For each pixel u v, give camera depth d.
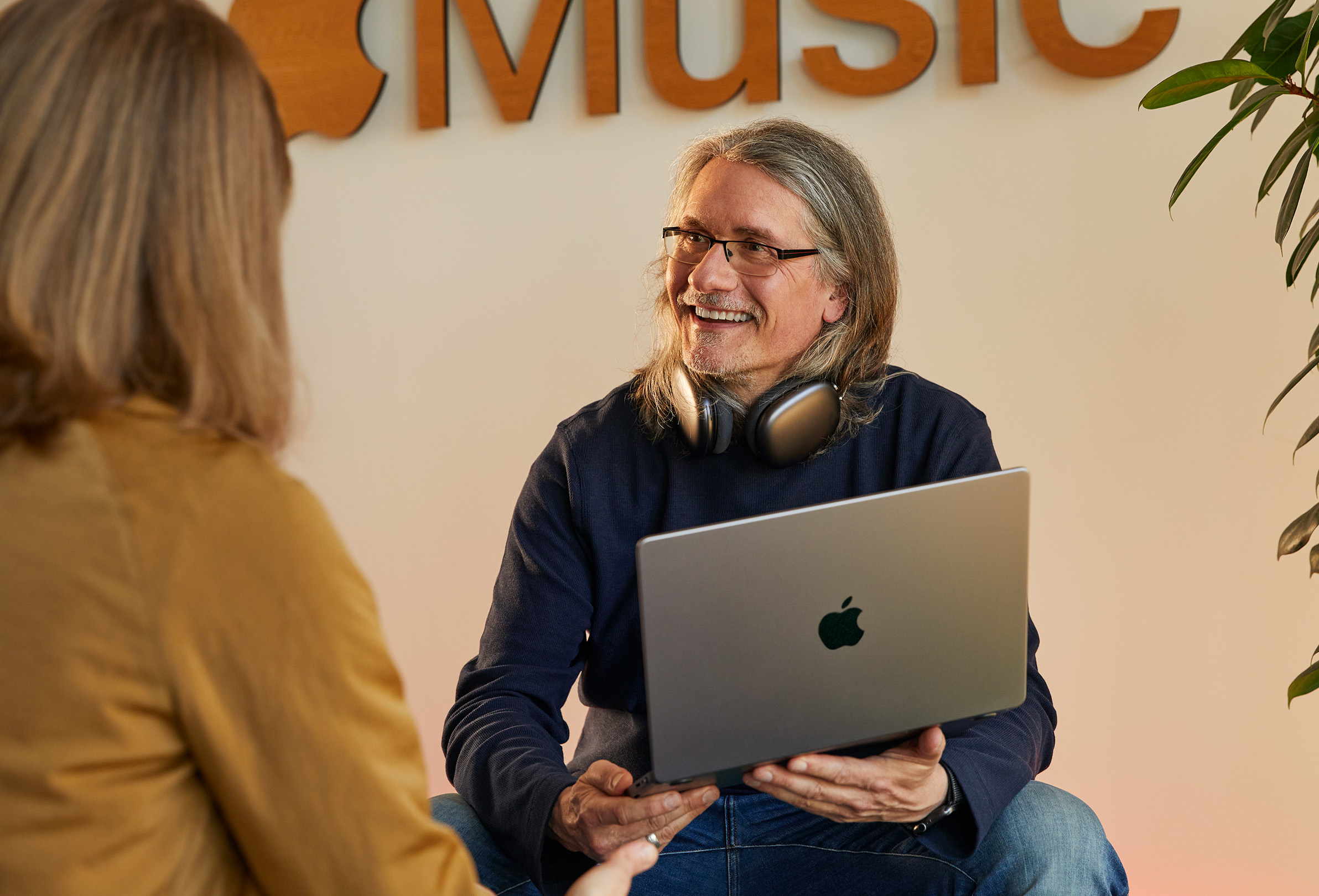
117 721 0.65
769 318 1.45
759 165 1.46
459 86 2.57
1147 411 2.26
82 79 0.71
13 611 0.65
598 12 2.46
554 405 2.55
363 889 0.70
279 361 0.78
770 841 1.42
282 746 0.68
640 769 1.44
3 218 0.69
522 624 1.49
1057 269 2.29
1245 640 2.22
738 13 2.43
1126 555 2.28
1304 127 1.38
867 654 1.10
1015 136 2.30
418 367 2.61
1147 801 2.27
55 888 0.64
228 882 0.72
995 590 1.13
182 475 0.69
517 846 1.26
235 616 0.68
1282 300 2.19
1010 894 1.29
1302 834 2.19
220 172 0.75
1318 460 2.18
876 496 1.08
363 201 2.62
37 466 0.67
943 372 2.35
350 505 2.65
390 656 0.75
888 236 1.53
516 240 2.55
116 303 0.71
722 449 1.46
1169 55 2.22
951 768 1.22
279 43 2.62
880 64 2.36
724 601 1.06
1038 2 2.25
